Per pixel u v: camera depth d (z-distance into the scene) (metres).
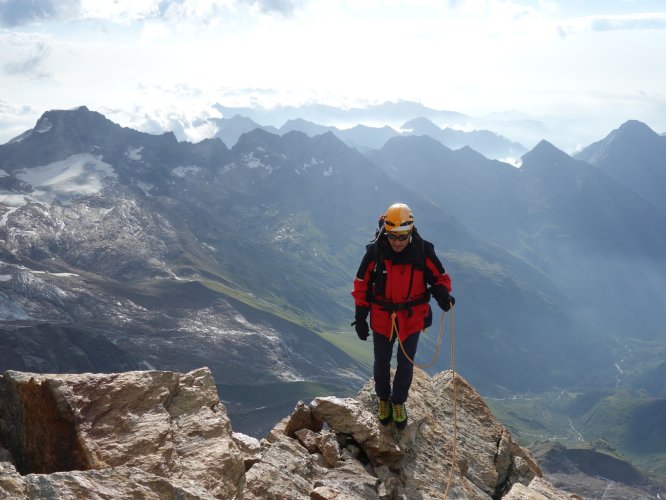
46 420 3.36
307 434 4.62
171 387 3.80
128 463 3.20
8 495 2.20
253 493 3.71
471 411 5.65
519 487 4.36
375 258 4.52
